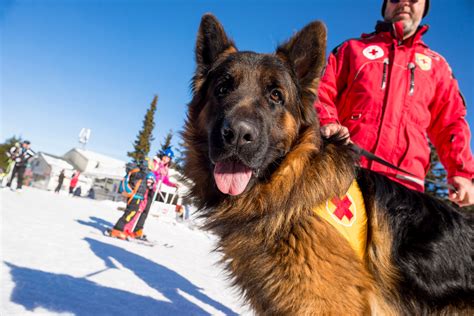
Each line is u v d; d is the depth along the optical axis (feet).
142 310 11.62
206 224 9.94
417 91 11.18
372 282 8.25
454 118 11.50
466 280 8.70
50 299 10.48
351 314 7.64
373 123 11.32
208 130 10.03
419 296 8.54
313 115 9.95
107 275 15.38
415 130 11.14
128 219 29.66
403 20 11.78
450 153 11.12
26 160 61.46
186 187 11.09
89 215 42.88
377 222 9.00
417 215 9.15
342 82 12.67
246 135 8.60
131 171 29.94
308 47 10.34
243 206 9.19
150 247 28.55
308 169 9.00
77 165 186.09
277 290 8.23
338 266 7.82
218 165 9.30
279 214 8.54
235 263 9.12
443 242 8.82
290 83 10.16
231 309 15.38
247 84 9.91
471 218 9.73
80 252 18.83
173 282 17.52
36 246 17.60
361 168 10.11
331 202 8.62
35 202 43.80
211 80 10.80
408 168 11.02
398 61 11.43
